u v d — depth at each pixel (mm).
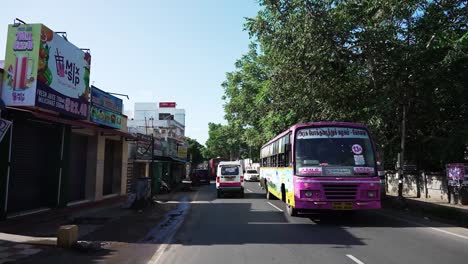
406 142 25562
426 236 10992
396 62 18578
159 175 31406
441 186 22812
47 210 16000
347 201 12820
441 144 22000
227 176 26625
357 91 21859
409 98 20266
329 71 20312
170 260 8461
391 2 17250
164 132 45781
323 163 13289
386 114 20516
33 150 15609
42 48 13852
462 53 17000
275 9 19078
